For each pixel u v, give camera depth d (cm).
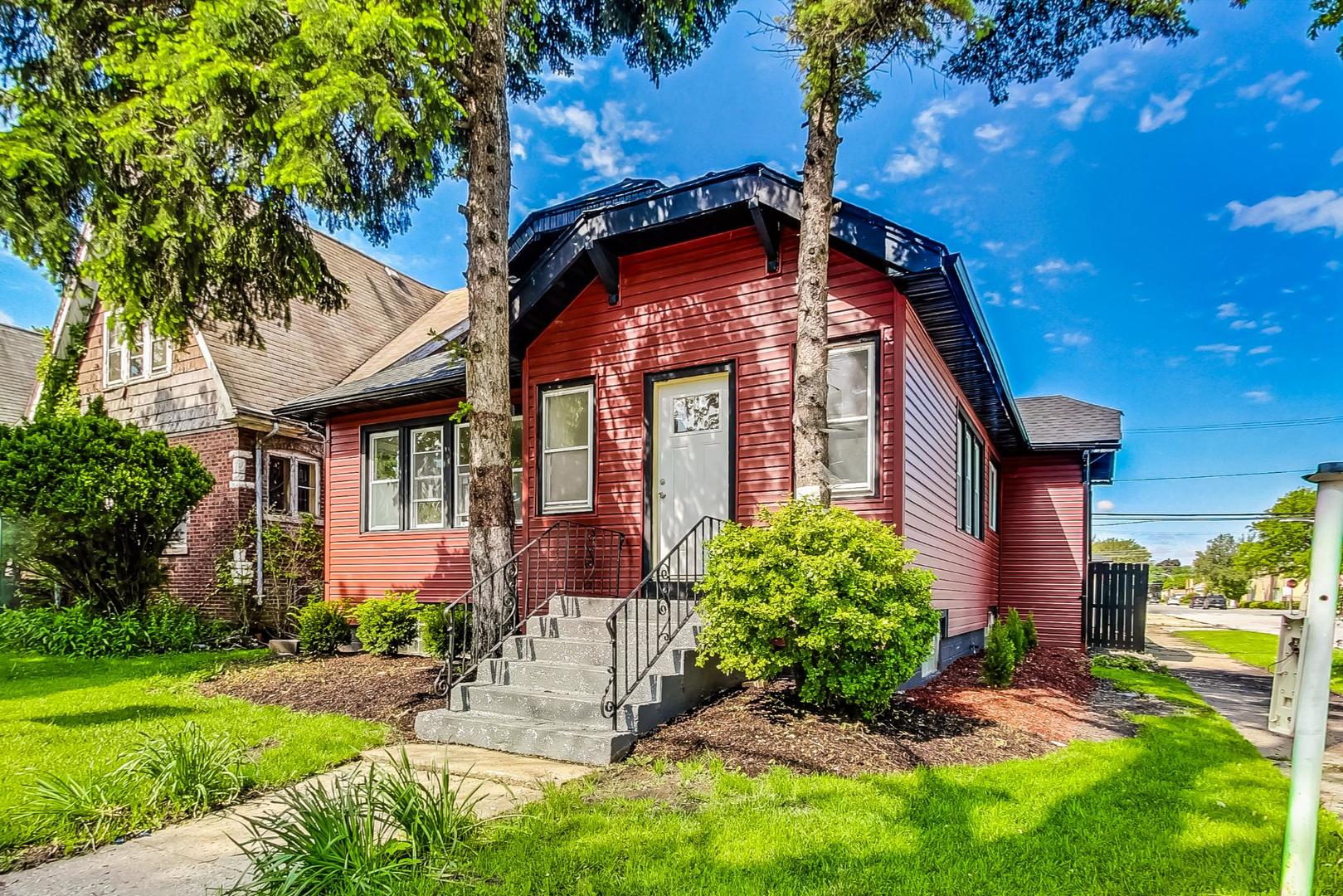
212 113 554
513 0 804
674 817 364
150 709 654
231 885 308
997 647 741
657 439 779
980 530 1097
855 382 672
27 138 573
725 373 741
